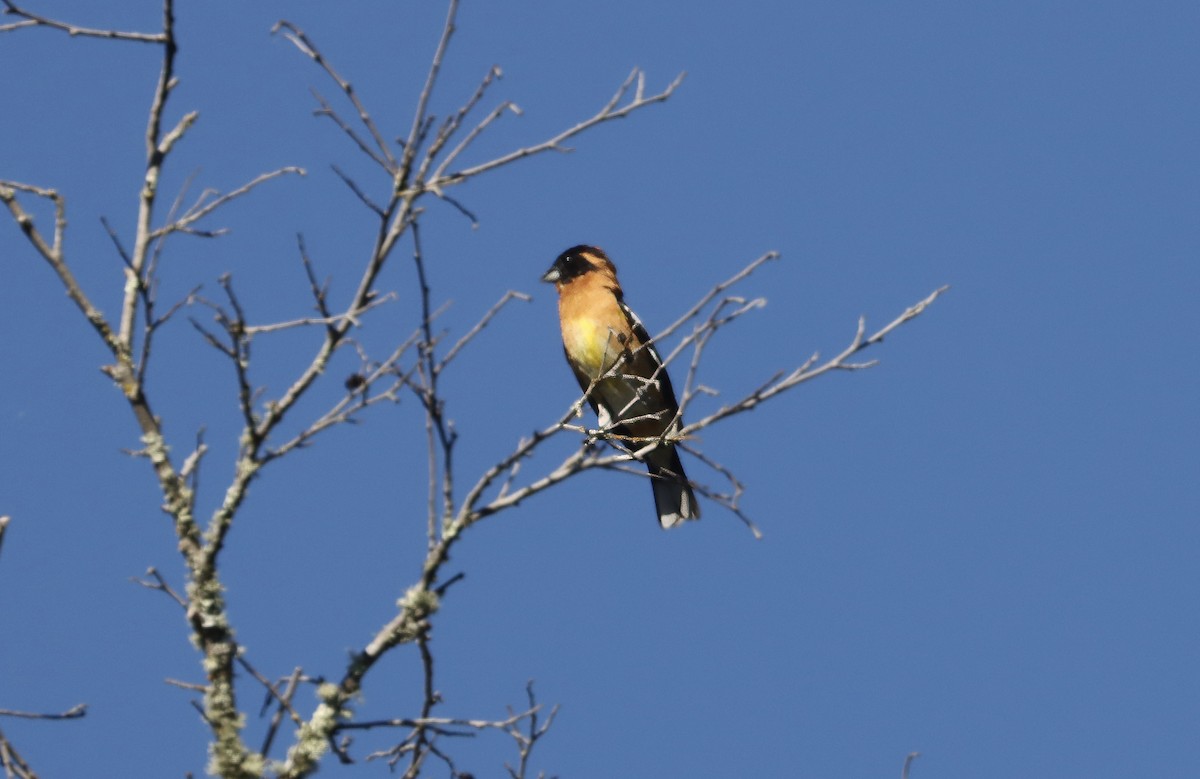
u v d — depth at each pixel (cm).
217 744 980
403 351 981
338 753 1000
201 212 1020
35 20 998
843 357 989
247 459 1010
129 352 1050
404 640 1014
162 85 1038
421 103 960
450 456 1016
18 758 909
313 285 984
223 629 1005
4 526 971
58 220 1066
